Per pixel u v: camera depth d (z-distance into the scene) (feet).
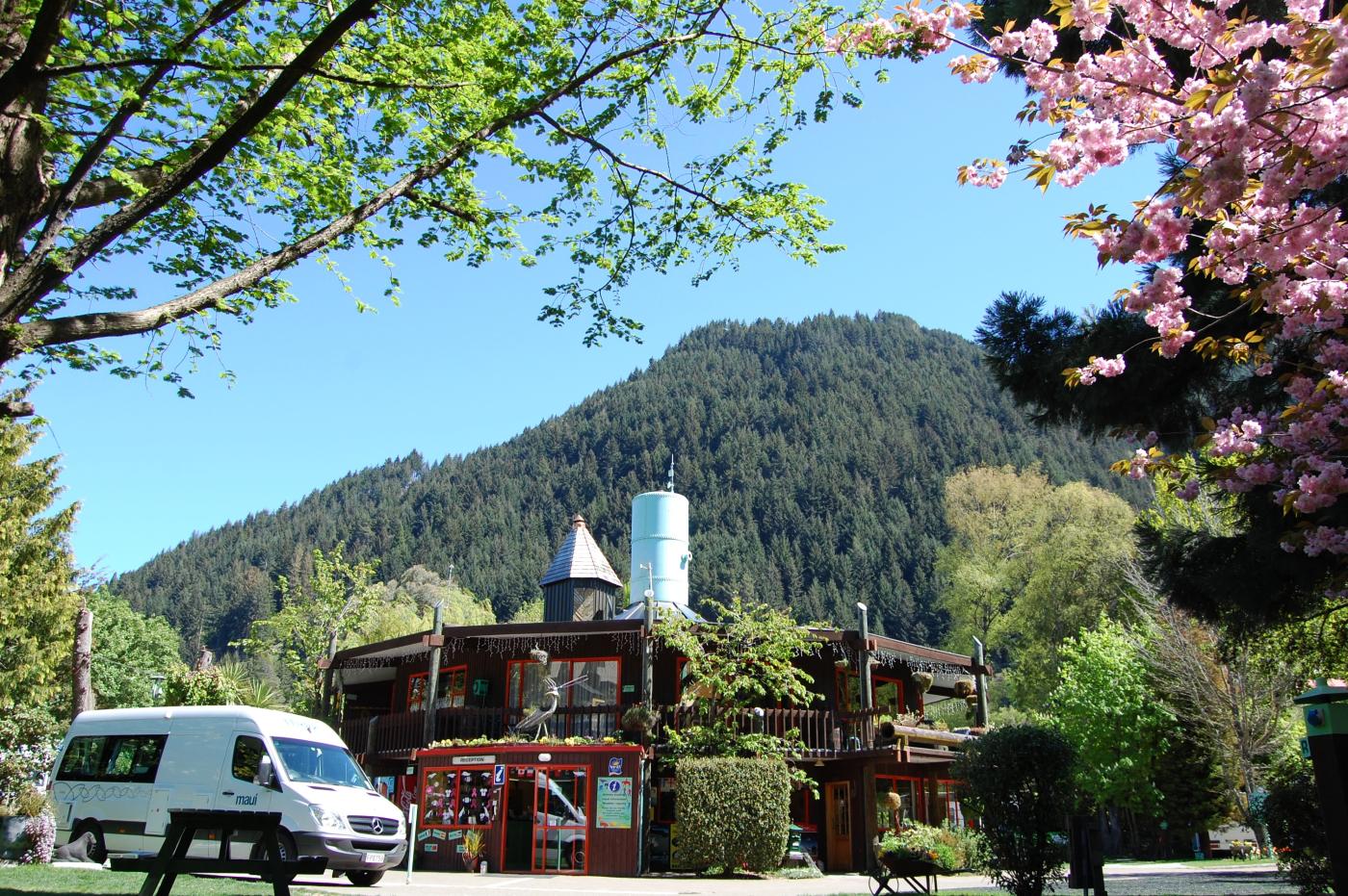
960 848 57.77
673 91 36.32
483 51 34.17
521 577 438.81
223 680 88.94
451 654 81.35
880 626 371.97
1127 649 100.83
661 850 67.67
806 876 62.64
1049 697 127.54
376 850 45.85
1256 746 84.02
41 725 100.63
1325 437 21.59
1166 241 16.20
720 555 465.06
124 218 26.32
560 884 54.95
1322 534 22.71
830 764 74.18
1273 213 17.89
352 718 85.87
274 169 33.81
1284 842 39.22
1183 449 29.14
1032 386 30.89
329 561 141.38
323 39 25.57
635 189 36.65
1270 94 13.99
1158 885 51.13
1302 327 20.13
